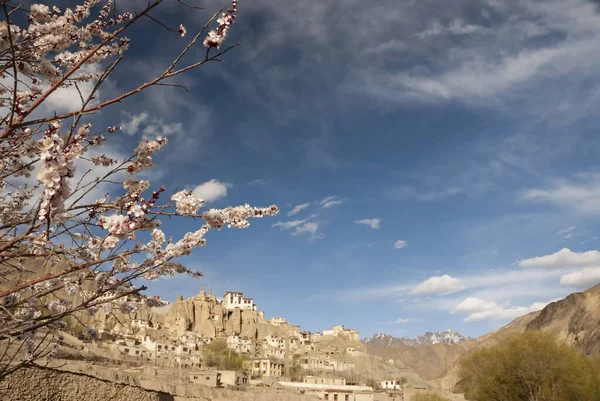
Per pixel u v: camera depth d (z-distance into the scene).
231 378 84.19
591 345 167.25
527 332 64.62
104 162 7.16
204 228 6.75
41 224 5.00
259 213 6.65
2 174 6.80
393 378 181.75
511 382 60.47
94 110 5.62
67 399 21.09
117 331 118.50
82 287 6.58
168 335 150.62
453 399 86.75
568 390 57.50
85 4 7.20
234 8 6.06
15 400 18.77
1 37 6.16
